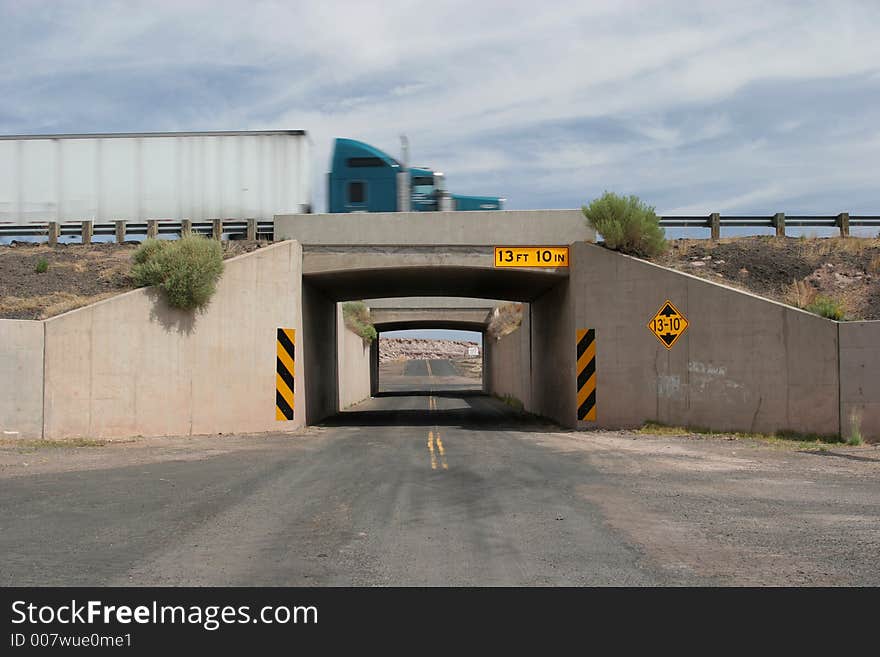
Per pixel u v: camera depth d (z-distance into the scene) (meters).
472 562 8.25
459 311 59.16
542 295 34.38
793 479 13.92
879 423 19.67
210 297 23.64
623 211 25.78
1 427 19.22
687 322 23.03
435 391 74.38
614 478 14.20
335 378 39.38
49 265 26.83
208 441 21.42
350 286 32.75
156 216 31.34
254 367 24.95
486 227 27.09
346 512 11.04
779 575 7.69
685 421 22.94
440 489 13.09
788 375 20.92
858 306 22.66
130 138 31.48
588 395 25.58
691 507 11.27
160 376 22.44
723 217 29.11
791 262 26.33
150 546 8.96
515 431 25.83
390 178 35.81
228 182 31.20
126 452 18.42
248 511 11.09
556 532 9.66
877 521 10.21
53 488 13.01
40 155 31.61
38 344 20.00
